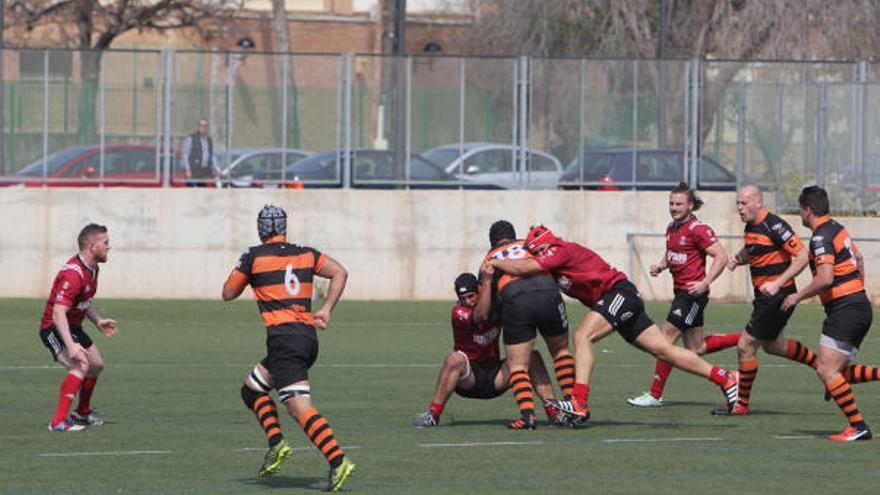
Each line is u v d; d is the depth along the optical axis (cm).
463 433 4156
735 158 9206
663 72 9112
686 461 3659
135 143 8669
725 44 13175
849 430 4028
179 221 8631
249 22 18875
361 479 3384
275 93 8769
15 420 4366
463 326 4266
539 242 4194
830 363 4034
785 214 9188
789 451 3831
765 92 9188
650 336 4391
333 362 6078
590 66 9056
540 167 9012
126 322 7619
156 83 8662
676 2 13988
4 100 8544
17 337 6838
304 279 3300
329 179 8844
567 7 14438
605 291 4291
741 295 9106
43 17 15362
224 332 7231
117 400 4856
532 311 4175
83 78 8612
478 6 15912
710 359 6412
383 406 4759
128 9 15138
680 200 4819
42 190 8531
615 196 9006
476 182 8950
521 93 8988
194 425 4291
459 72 8938
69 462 3606
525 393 4197
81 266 4122
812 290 4031
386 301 8738
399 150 8894
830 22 12800
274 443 3300
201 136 8700
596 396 5109
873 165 9162
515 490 3247
